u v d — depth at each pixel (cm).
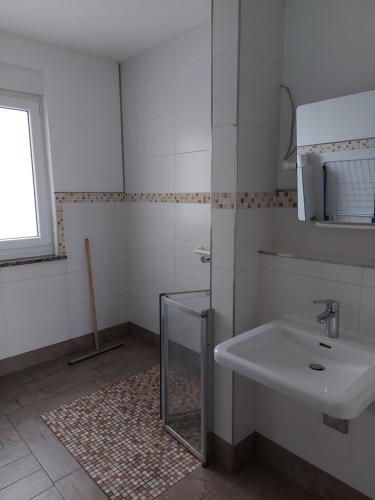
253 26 145
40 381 244
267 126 158
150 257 285
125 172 299
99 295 298
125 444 184
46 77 250
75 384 240
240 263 156
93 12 205
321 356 138
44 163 263
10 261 247
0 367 250
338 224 141
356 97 129
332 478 149
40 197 263
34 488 157
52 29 227
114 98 288
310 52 151
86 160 278
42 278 263
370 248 141
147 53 259
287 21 157
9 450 179
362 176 133
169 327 187
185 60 231
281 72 161
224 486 160
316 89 151
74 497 153
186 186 244
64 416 206
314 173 145
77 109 268
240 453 171
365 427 136
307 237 160
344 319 140
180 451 179
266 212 164
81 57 265
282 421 165
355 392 101
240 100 144
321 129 140
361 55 137
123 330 317
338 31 142
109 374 253
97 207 288
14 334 254
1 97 237
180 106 239
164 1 193
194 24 220
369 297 132
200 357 168
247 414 171
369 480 138
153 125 263
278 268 158
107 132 287
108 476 164
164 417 196
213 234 161
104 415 207
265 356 139
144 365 266
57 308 274
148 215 280
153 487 158
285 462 165
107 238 298
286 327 148
